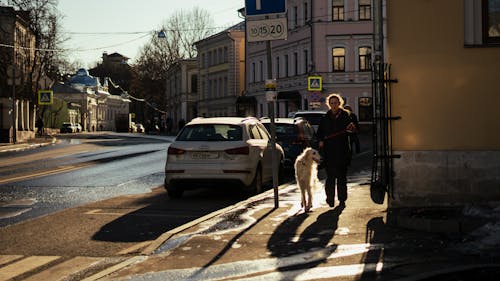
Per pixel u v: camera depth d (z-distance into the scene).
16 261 8.05
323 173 18.98
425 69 10.16
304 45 59.06
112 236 9.62
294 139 19.34
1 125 53.19
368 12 56.19
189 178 13.51
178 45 92.62
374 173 10.55
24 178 18.53
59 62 64.00
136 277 7.01
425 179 10.21
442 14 10.12
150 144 44.50
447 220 8.71
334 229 9.20
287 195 13.20
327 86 56.38
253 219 10.26
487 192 10.09
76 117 117.88
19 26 61.31
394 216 9.79
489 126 10.09
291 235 8.92
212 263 7.54
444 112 10.15
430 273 6.54
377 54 10.56
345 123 11.20
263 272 7.05
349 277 6.68
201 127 14.09
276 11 11.08
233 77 76.38
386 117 10.22
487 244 7.75
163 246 8.56
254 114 69.88
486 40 10.12
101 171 21.08
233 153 13.49
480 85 10.09
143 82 98.00
